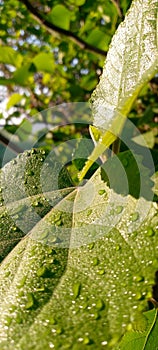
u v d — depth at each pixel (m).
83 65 1.21
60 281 0.27
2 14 1.21
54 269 0.28
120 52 0.29
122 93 0.28
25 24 1.22
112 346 0.24
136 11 0.29
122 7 0.63
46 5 1.11
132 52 0.28
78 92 1.05
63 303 0.26
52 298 0.26
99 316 0.25
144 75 0.26
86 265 0.27
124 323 0.24
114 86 0.28
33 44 1.30
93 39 0.83
